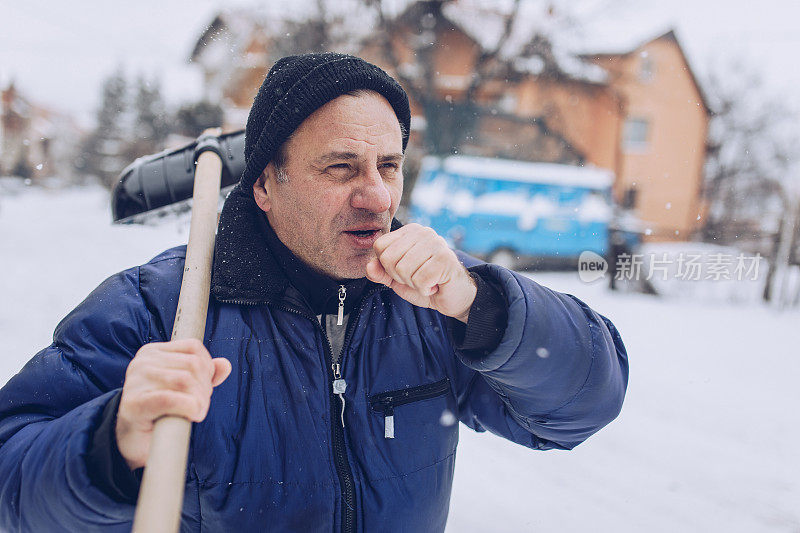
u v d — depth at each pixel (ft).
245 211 3.49
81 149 143.64
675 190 64.64
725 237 39.24
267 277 3.35
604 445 12.53
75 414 2.66
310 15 42.06
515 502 9.98
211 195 3.89
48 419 3.00
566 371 3.21
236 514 3.04
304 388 3.26
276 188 3.29
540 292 3.25
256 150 3.31
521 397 3.36
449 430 3.58
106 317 3.21
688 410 14.80
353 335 3.46
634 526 9.54
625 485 10.87
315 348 3.35
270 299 3.34
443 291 2.92
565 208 35.81
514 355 3.08
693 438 13.16
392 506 3.30
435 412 3.51
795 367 19.02
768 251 31.35
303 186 3.15
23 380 3.08
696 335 23.24
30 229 51.44
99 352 3.14
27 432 2.83
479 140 49.19
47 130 145.89
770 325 25.90
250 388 3.17
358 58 3.26
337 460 3.23
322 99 3.07
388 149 3.18
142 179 4.54
